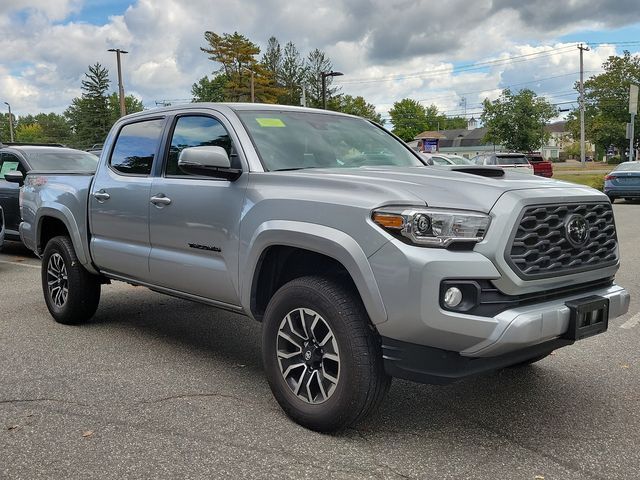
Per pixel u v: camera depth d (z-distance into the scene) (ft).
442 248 10.37
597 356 16.66
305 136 14.88
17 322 20.12
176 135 15.64
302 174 12.57
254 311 13.21
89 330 19.19
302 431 11.89
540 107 159.74
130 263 16.48
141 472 10.32
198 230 14.20
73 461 10.70
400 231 10.48
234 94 261.65
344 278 11.81
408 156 16.40
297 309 11.94
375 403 11.25
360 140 15.96
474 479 10.16
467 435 11.84
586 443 11.53
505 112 160.66
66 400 13.44
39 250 20.47
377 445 11.35
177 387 14.28
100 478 10.13
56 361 16.14
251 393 13.92
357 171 12.96
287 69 264.72
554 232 11.11
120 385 14.38
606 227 12.36
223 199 13.57
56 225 20.16
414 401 13.55
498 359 10.78
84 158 35.94
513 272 10.47
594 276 12.09
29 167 33.24
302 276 13.05
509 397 13.79
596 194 12.14
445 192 11.00
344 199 11.32
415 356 10.60
